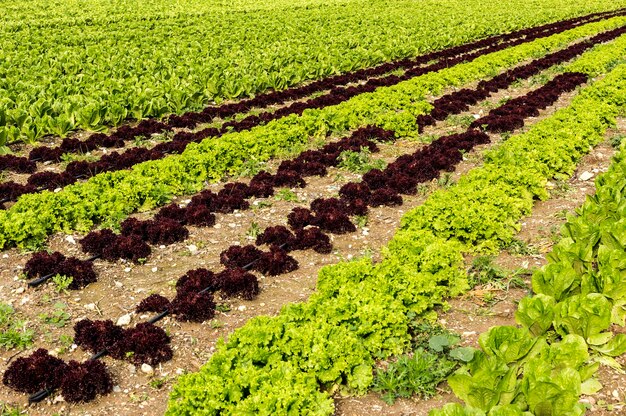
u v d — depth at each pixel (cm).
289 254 963
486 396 535
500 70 2516
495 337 595
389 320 686
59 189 1233
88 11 4172
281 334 660
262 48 2762
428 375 635
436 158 1325
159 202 1156
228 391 581
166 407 634
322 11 4553
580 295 676
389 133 1538
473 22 4041
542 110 1838
